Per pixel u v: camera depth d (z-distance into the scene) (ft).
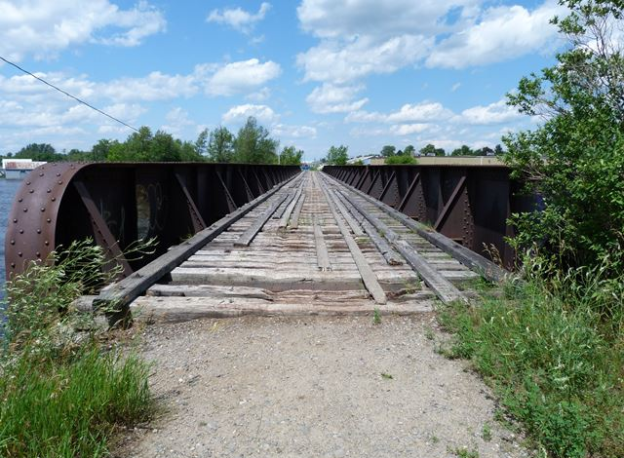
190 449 7.23
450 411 8.36
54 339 8.97
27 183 12.53
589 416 7.36
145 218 19.80
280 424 7.94
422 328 12.39
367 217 32.96
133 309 12.73
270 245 22.72
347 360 10.51
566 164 12.26
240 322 12.87
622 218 10.43
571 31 12.94
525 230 13.46
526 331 9.65
